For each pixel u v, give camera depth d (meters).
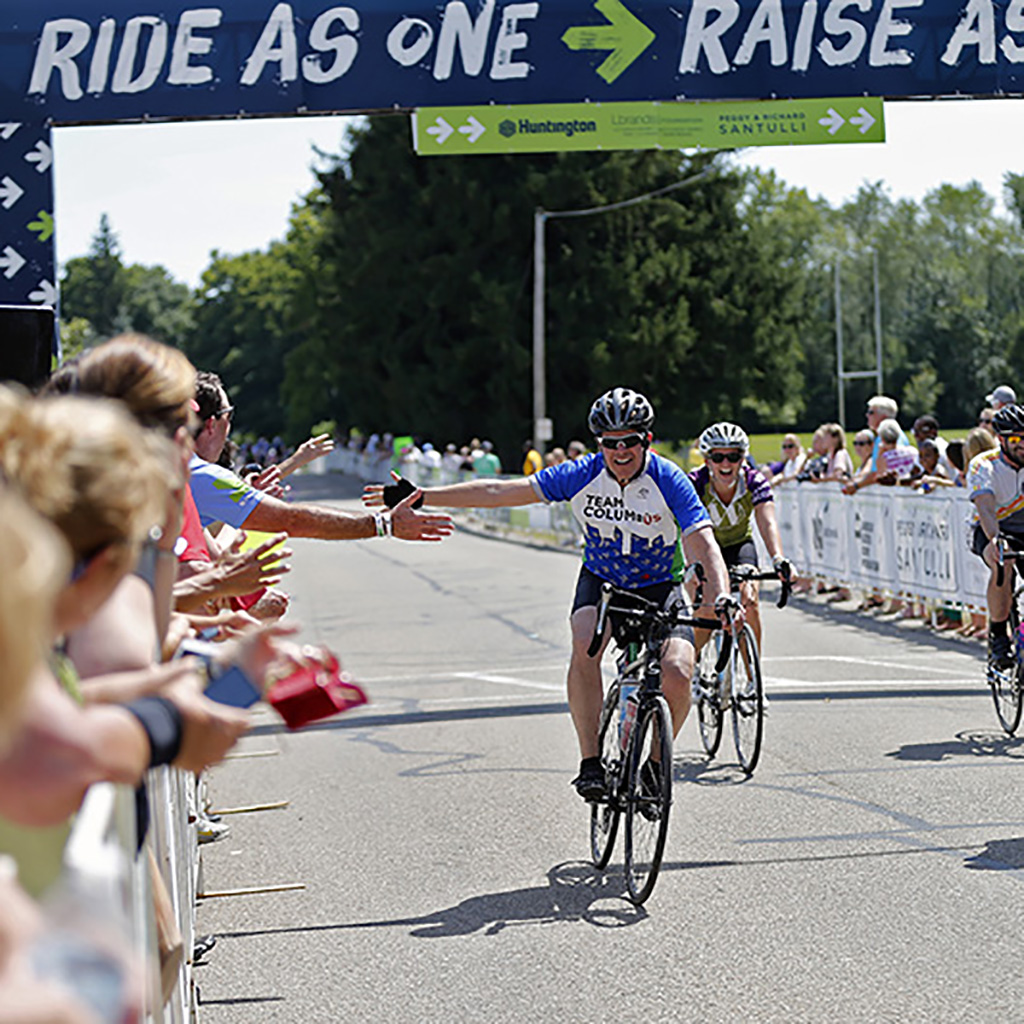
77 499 4.20
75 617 4.37
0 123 18.20
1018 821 13.45
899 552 30.09
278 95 18.47
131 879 4.86
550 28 18.84
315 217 177.62
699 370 119.69
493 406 119.12
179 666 4.83
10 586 3.08
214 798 15.95
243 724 4.87
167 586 6.23
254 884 12.40
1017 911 10.76
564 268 115.06
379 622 33.25
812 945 10.14
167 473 4.55
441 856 13.02
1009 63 19.41
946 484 27.86
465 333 120.31
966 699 20.38
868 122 19.28
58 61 18.22
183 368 6.28
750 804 14.52
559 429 116.88
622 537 13.08
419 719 20.28
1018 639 17.48
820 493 34.78
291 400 180.12
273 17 18.41
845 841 12.95
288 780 16.67
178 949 6.21
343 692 5.54
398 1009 9.22
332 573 49.22
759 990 9.26
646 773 11.66
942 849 12.57
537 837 13.57
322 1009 9.26
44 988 2.85
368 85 18.61
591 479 13.03
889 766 16.06
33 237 18.22
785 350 125.62
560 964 9.97
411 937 10.72
